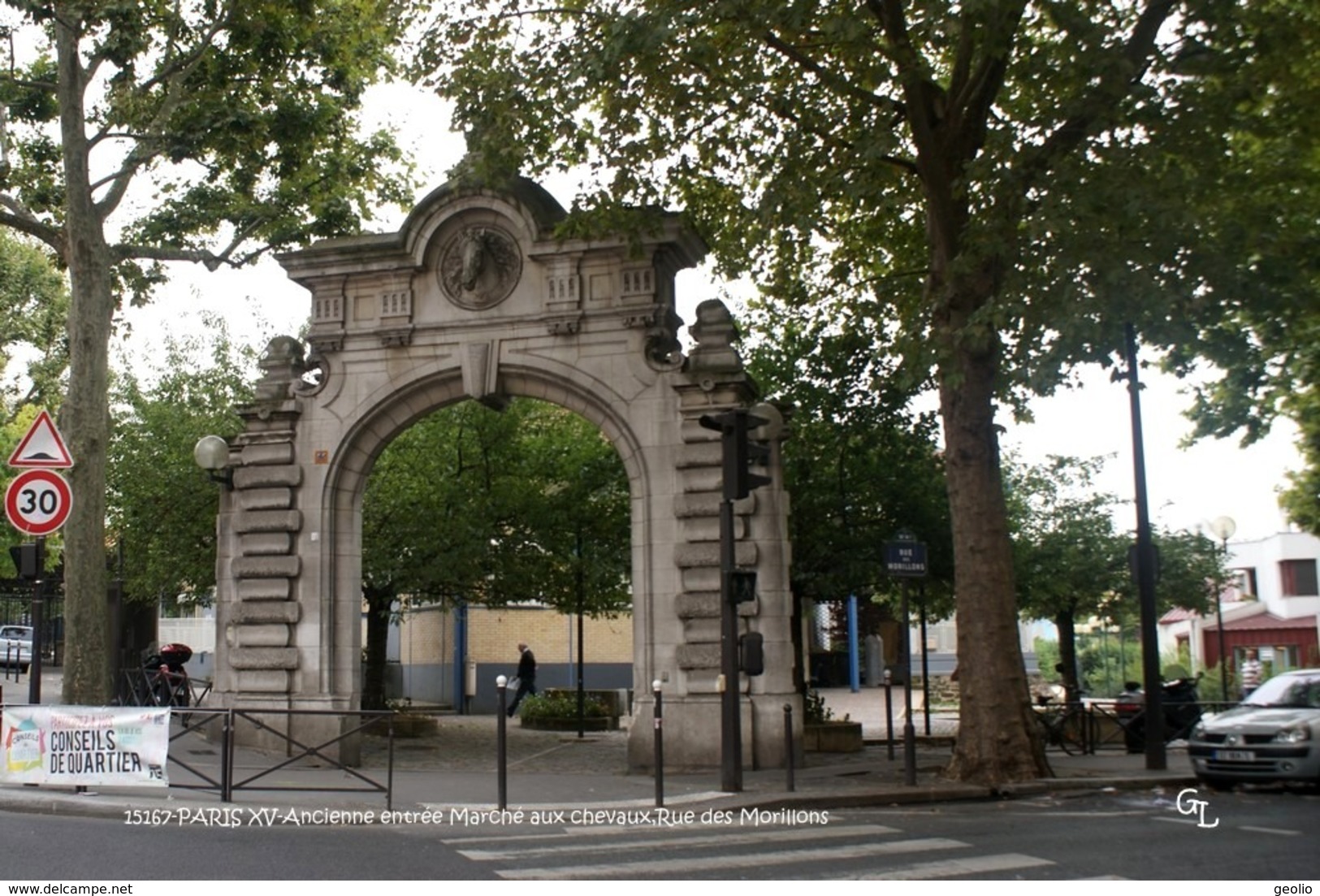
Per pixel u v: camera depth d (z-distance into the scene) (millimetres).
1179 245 15758
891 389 24000
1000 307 15500
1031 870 10484
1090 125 15852
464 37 19312
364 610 35406
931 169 17766
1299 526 33406
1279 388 25297
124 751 14844
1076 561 26312
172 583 28047
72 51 21219
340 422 20516
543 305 19953
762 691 18625
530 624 40469
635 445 19453
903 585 18500
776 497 19000
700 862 11023
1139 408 18875
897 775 17922
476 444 26219
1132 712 23922
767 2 16359
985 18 15875
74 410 20875
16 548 16516
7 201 22188
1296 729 16188
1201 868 10531
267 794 15492
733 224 21375
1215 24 16125
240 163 23297
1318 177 17922
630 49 16891
